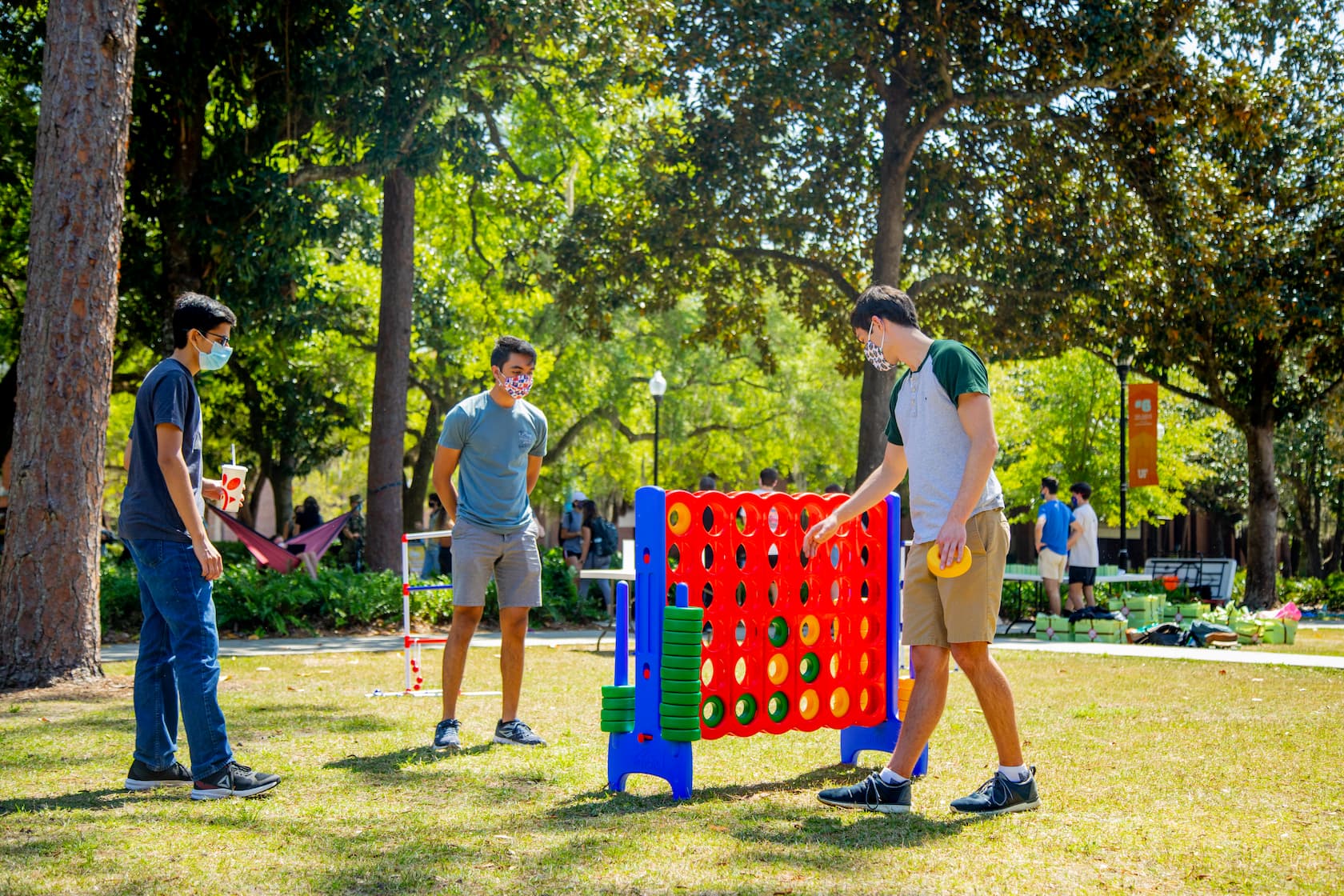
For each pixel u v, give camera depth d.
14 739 5.61
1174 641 12.94
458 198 22.66
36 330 7.75
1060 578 14.54
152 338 16.91
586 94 16.50
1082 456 26.27
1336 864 3.41
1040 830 3.86
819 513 5.03
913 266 21.36
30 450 7.69
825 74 16.17
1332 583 23.89
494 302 24.52
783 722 4.85
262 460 26.28
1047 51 16.70
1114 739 5.76
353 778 4.68
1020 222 18.41
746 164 18.08
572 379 29.25
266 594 12.47
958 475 4.21
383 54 13.77
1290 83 20.55
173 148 14.28
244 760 5.08
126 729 5.95
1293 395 22.23
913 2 16.27
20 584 7.66
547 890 3.13
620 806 4.24
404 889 3.14
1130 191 18.98
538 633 13.64
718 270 20.62
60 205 7.76
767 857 3.48
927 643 4.24
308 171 14.80
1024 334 19.22
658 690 4.46
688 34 16.36
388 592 13.13
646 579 4.50
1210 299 18.58
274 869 3.32
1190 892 3.13
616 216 19.55
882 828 3.88
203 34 13.84
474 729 5.99
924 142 18.70
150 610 4.50
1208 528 45.53
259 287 14.34
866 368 17.70
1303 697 7.60
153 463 4.32
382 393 15.76
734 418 35.22
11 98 15.78
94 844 3.58
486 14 13.91
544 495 32.47
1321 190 20.23
